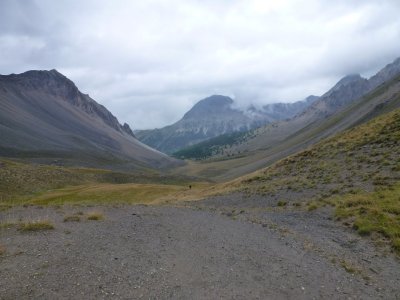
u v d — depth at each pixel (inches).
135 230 707.4
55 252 528.1
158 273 474.6
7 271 447.5
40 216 814.5
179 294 417.4
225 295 425.7
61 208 967.0
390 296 479.8
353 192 1115.3
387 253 654.5
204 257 558.9
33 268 461.1
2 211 898.1
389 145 1562.5
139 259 523.2
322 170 1578.5
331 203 1032.8
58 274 445.4
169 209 1088.8
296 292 455.8
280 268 537.0
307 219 925.8
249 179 1982.0
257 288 455.2
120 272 466.3
